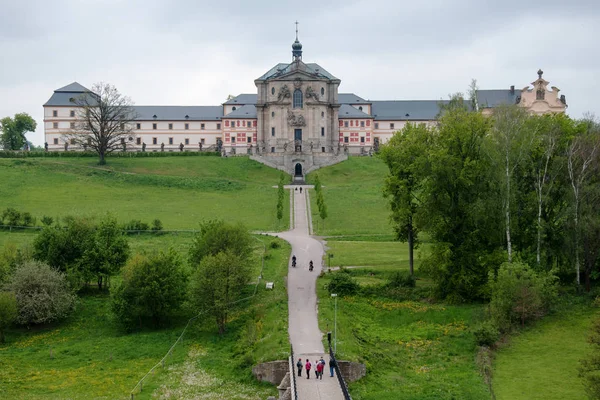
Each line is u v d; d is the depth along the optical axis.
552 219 85.69
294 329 70.50
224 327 76.50
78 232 94.69
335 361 57.94
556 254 84.94
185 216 134.62
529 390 58.44
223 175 176.12
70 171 168.75
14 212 120.56
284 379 58.78
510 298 72.94
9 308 75.38
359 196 151.62
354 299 82.12
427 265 82.75
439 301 82.00
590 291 80.38
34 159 179.62
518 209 84.12
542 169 85.25
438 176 82.69
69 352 71.56
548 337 70.12
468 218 83.19
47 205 140.50
